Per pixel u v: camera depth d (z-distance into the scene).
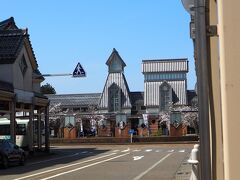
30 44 44.22
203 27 3.59
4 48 41.44
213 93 3.82
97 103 106.81
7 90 38.19
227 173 3.07
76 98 109.25
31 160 38.16
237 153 3.06
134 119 101.56
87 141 73.38
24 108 43.78
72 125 83.88
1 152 30.11
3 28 45.16
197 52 3.58
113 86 101.44
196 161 6.27
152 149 55.19
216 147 3.75
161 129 91.81
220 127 3.77
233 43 3.13
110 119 99.44
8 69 40.56
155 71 101.00
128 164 32.22
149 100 100.50
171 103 97.38
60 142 73.81
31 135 44.12
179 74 99.94
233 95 3.10
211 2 3.95
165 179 22.09
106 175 24.50
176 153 45.66
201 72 3.55
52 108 100.44
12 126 39.38
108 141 73.38
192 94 100.88
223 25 3.15
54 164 33.28
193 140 72.69
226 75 3.12
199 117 3.53
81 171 27.09
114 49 101.94
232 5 3.15
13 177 23.95
